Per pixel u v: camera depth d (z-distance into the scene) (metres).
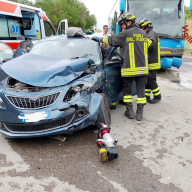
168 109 4.85
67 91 3.01
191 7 7.67
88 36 4.93
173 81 7.77
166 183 2.41
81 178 2.46
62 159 2.82
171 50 8.52
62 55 4.09
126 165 2.73
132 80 4.15
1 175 2.48
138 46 3.89
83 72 3.39
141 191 2.28
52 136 3.39
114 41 3.96
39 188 2.29
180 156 2.96
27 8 9.85
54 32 12.21
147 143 3.30
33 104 2.87
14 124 2.92
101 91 3.75
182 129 3.82
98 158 2.87
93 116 3.17
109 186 2.34
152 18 8.71
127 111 4.29
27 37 9.55
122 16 3.96
